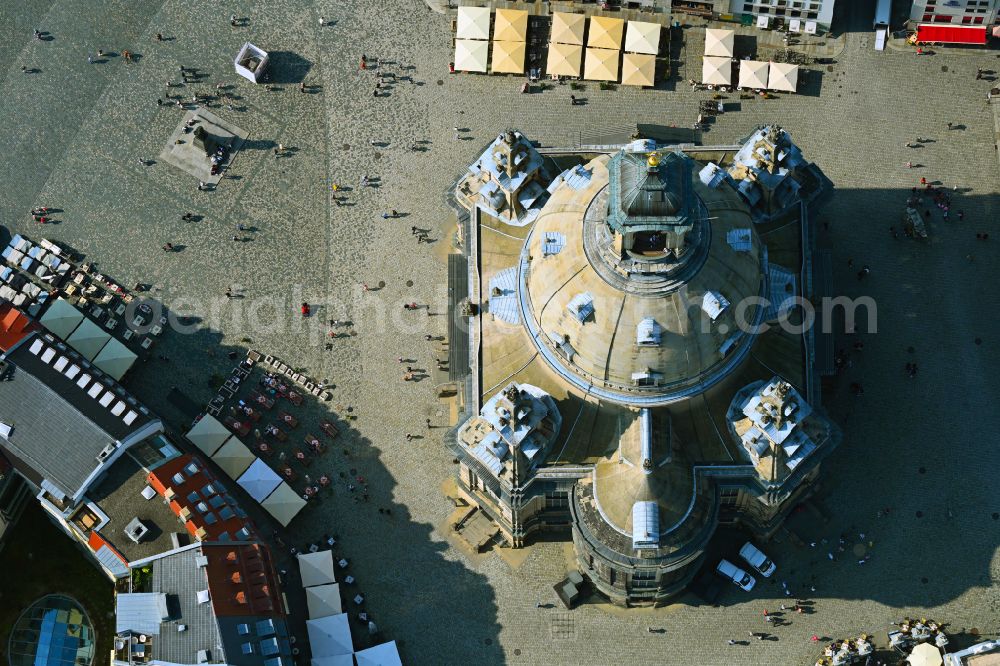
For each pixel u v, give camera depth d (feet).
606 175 504.43
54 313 582.76
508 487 514.68
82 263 600.39
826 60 624.18
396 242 600.80
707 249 487.20
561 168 554.87
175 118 624.18
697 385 505.25
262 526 558.15
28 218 609.42
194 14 642.63
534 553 552.00
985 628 536.42
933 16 621.31
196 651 490.08
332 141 618.03
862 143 609.01
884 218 596.29
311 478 565.94
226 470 560.20
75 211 610.24
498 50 620.90
